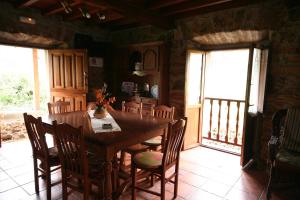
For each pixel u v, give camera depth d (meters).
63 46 4.56
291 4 2.69
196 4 3.20
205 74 4.10
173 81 4.12
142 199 2.39
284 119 2.81
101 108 2.87
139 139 2.24
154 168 2.16
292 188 2.68
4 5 3.54
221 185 2.72
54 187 2.59
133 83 4.68
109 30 5.18
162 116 3.29
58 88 4.60
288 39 2.85
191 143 4.08
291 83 2.88
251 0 3.00
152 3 3.28
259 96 3.21
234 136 4.30
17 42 4.00
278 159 2.34
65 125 1.90
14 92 6.09
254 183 2.78
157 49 4.00
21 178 2.77
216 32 3.45
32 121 2.22
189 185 2.71
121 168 2.84
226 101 4.29
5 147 3.88
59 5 3.62
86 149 2.12
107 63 5.02
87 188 1.98
